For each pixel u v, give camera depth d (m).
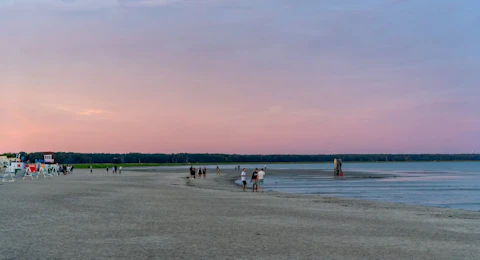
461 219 23.62
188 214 23.66
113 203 29.31
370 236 16.86
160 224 19.39
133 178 83.25
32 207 25.72
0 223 18.98
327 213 25.61
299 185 69.19
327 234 17.22
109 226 18.53
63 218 20.92
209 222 20.41
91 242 14.72
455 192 55.16
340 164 113.75
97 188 46.94
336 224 20.42
